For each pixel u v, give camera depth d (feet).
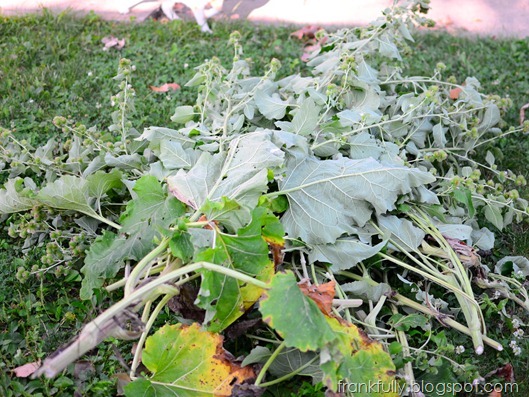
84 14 16.46
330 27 16.49
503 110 11.53
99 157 9.78
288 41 15.79
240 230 7.43
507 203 9.71
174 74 14.26
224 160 8.85
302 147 9.11
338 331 7.20
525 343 8.80
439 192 10.09
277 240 7.84
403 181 8.80
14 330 8.58
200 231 7.60
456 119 11.22
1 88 13.16
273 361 7.44
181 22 16.15
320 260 8.48
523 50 15.69
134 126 12.51
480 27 17.07
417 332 8.30
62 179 8.76
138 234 8.25
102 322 6.47
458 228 9.12
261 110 10.26
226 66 14.62
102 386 7.75
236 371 7.13
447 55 15.39
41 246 9.68
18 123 12.29
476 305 8.29
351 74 10.55
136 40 15.40
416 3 11.42
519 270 9.55
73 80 13.67
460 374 7.98
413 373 7.95
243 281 7.30
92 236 9.40
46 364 6.16
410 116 10.04
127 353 8.32
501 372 8.37
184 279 7.73
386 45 11.18
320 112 10.63
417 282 9.28
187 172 9.12
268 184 9.07
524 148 12.48
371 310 8.39
